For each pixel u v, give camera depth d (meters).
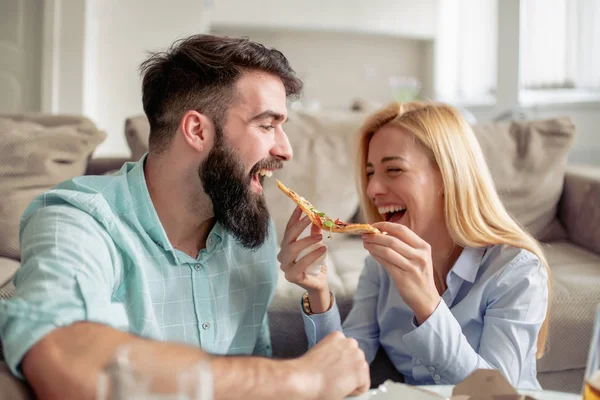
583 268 1.93
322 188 2.30
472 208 1.33
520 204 2.28
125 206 1.15
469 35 5.27
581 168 2.45
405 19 5.48
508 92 3.64
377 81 5.89
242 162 1.16
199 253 1.23
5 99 4.42
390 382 0.84
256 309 1.35
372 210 1.52
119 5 4.46
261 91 1.15
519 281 1.27
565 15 4.19
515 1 3.55
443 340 1.16
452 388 0.88
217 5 5.12
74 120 2.23
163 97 1.17
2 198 1.88
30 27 4.37
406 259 1.16
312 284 1.33
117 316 0.94
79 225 1.03
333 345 0.90
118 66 4.50
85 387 0.72
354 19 5.37
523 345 1.23
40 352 0.77
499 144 2.39
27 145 2.00
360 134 1.49
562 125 2.42
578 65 4.12
